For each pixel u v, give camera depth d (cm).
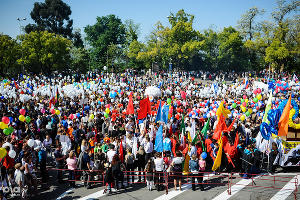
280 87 2306
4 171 874
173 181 1055
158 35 5966
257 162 1104
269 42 5097
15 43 5072
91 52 7481
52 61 5188
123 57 6762
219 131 1119
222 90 2497
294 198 886
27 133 1229
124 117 1567
